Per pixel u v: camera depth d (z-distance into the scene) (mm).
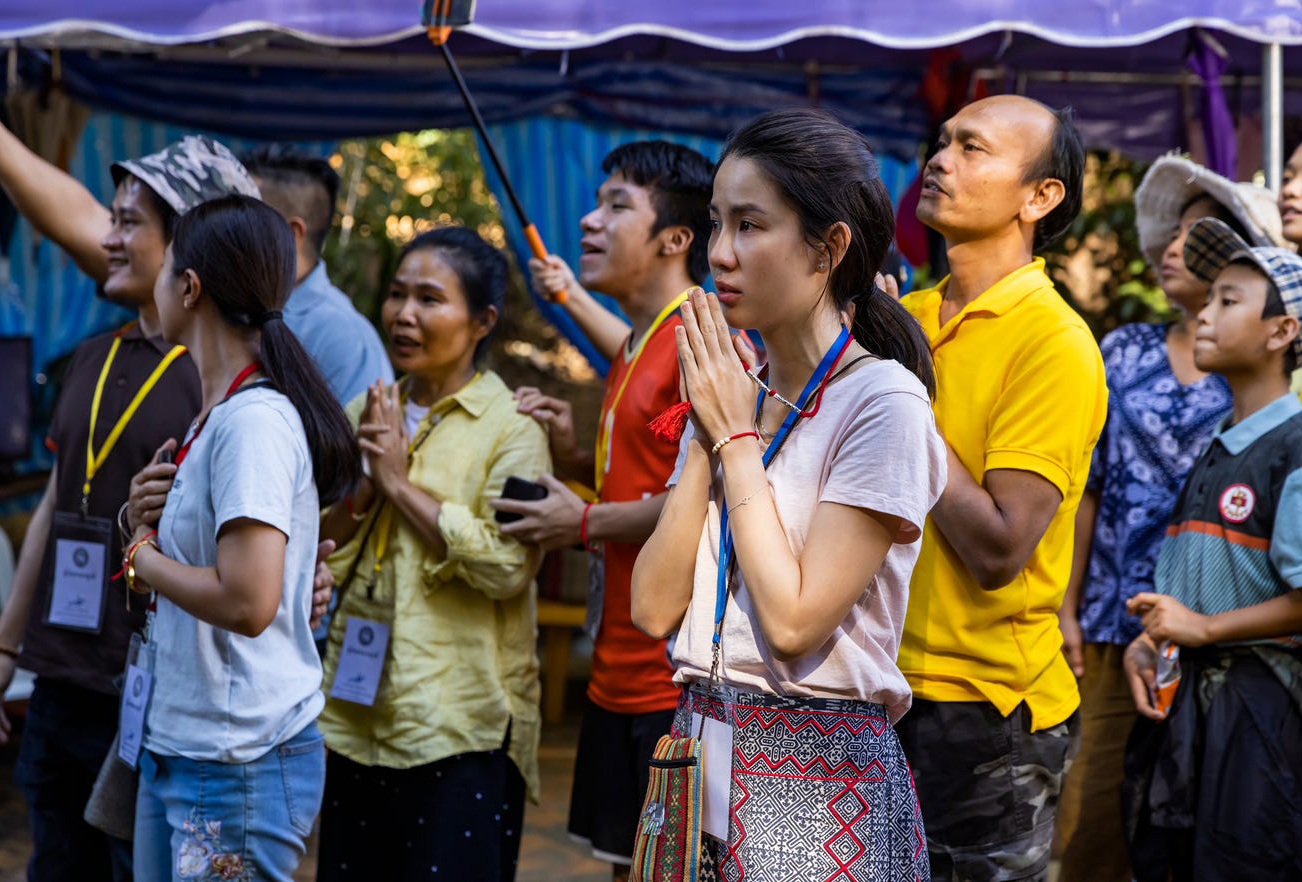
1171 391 3215
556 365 7922
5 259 5707
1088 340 2336
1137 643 2920
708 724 1771
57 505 2826
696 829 1731
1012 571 2240
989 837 2342
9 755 5250
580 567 5711
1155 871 2844
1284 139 5391
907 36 3273
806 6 3273
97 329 5797
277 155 3658
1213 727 2680
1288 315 2701
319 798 2385
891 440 1686
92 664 2703
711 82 5211
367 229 7355
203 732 2242
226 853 2246
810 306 1776
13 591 2967
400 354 3021
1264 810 2605
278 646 2316
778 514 1743
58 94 5109
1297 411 2725
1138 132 5348
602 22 3246
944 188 2379
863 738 1749
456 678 2873
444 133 7602
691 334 1771
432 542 2818
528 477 2959
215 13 3197
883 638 1774
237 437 2213
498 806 2893
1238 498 2717
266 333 2322
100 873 2828
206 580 2188
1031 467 2242
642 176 2961
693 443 1852
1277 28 3326
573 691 6348
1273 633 2633
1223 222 3117
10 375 5500
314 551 2377
